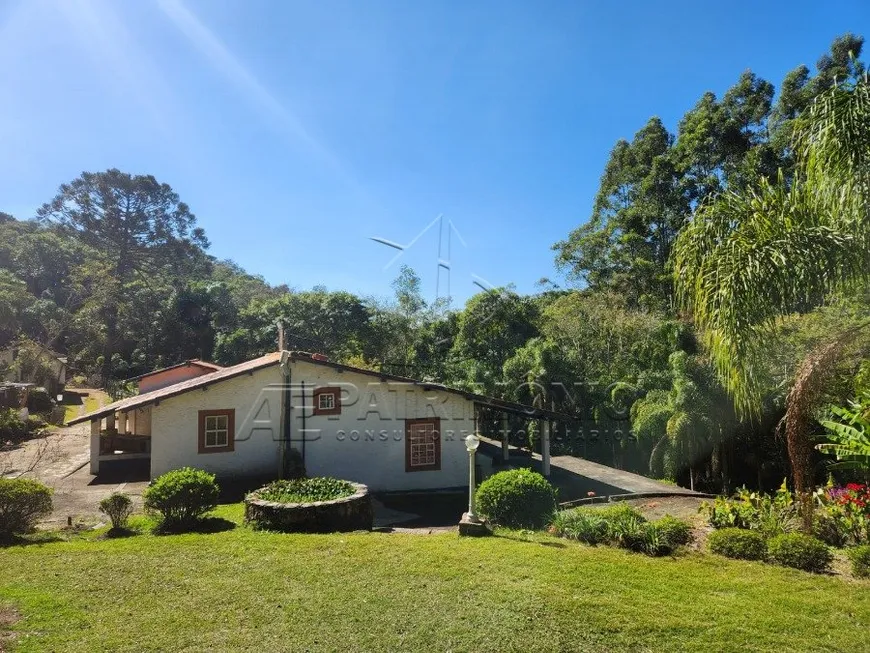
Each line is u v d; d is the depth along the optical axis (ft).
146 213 180.14
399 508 41.83
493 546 23.95
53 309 151.53
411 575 20.07
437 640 15.07
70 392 128.16
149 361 136.77
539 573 20.10
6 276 148.15
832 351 22.88
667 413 58.85
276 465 47.93
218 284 143.33
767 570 21.40
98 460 49.65
